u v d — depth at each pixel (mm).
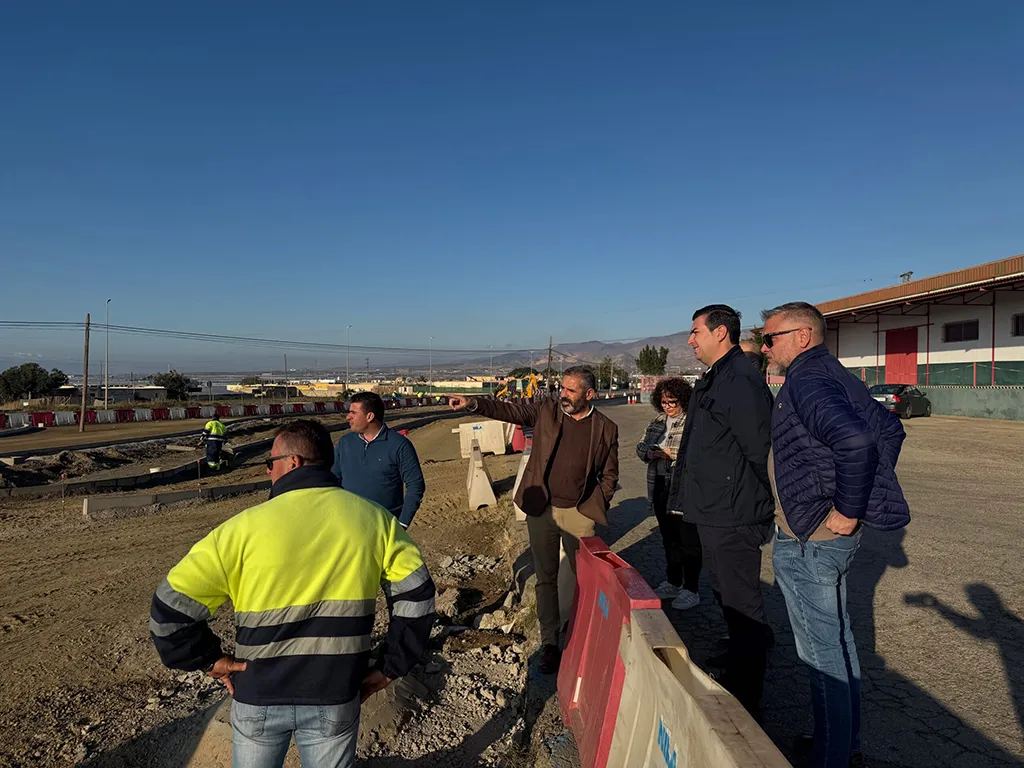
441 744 3883
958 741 3133
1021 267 20406
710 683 2033
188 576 2084
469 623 6012
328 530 2207
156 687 4809
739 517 3270
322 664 2154
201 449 22672
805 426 2699
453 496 12508
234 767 2223
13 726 4262
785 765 1535
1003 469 11727
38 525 10641
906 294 26016
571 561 4543
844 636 2846
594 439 4469
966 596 5020
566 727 3625
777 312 2916
